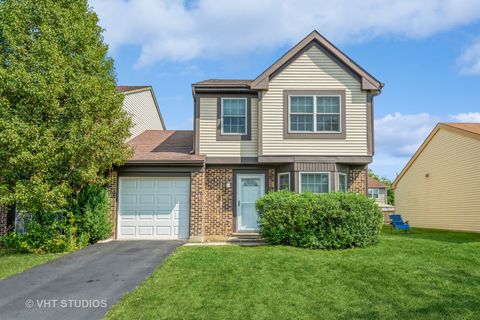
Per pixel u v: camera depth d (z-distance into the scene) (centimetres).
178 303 593
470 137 1733
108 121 1148
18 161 973
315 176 1276
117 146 1169
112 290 675
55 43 1055
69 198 1125
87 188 1166
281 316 541
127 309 571
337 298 618
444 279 727
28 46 1048
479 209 1672
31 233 1064
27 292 674
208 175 1348
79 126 1030
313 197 1094
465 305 586
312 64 1306
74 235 1123
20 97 1022
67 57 1070
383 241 1184
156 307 577
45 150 988
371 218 1103
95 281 736
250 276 743
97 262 902
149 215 1296
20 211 1097
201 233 1248
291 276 744
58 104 1020
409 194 2327
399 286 682
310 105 1293
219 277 737
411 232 1741
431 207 2073
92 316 555
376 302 600
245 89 1337
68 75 1050
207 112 1345
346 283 700
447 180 1927
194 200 1264
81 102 1033
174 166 1284
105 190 1227
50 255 1008
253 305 584
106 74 1173
